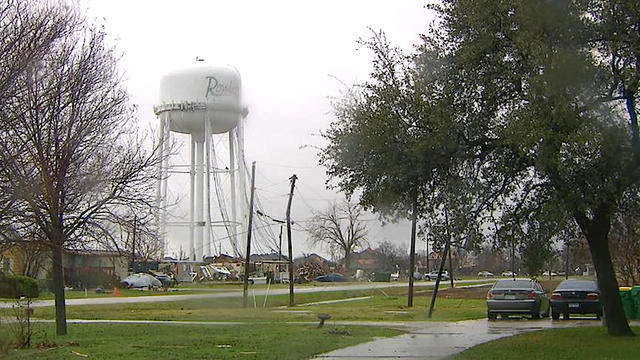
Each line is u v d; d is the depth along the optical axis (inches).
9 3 555.5
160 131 1979.6
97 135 706.2
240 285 2369.6
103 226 729.6
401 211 628.1
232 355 592.7
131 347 649.6
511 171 582.6
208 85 1974.7
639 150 547.2
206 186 2102.6
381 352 613.3
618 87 564.7
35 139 634.2
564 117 511.2
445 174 599.2
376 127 588.7
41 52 591.5
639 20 551.5
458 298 1798.7
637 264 1387.8
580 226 647.1
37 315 1085.8
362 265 4379.9
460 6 591.2
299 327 876.0
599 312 950.4
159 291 2000.5
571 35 552.7
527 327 856.3
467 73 592.1
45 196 652.7
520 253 621.0
